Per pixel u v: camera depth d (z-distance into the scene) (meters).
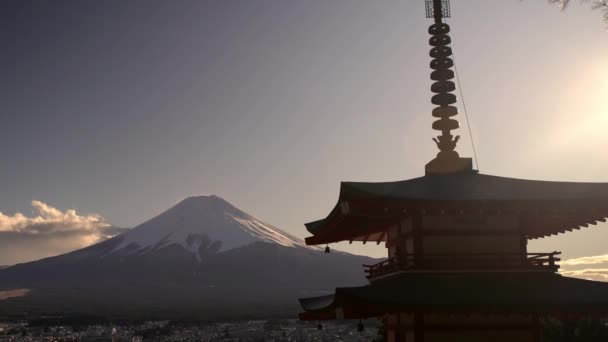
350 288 27.56
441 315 28.75
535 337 28.73
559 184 30.53
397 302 25.61
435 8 36.16
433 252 29.31
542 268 28.95
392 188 29.73
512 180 31.59
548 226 33.41
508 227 29.80
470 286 27.92
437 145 34.12
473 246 29.48
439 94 34.69
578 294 26.91
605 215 28.97
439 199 27.62
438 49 35.50
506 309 25.80
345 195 26.95
